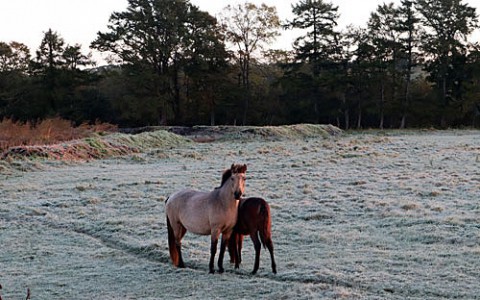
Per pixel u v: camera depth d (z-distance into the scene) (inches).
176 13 2329.0
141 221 695.1
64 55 2503.7
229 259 548.4
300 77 2434.8
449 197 778.8
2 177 1005.8
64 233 666.8
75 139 1403.8
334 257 533.0
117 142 1354.6
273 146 1439.5
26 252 589.6
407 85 2361.0
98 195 858.1
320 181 919.0
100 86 2573.8
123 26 2288.4
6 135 1336.1
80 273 514.6
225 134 1648.6
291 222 676.7
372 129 2145.7
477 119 2404.0
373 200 757.3
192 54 2308.1
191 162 1194.0
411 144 1422.2
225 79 2415.1
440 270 480.7
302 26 2447.1
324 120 2559.1
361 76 2338.8
